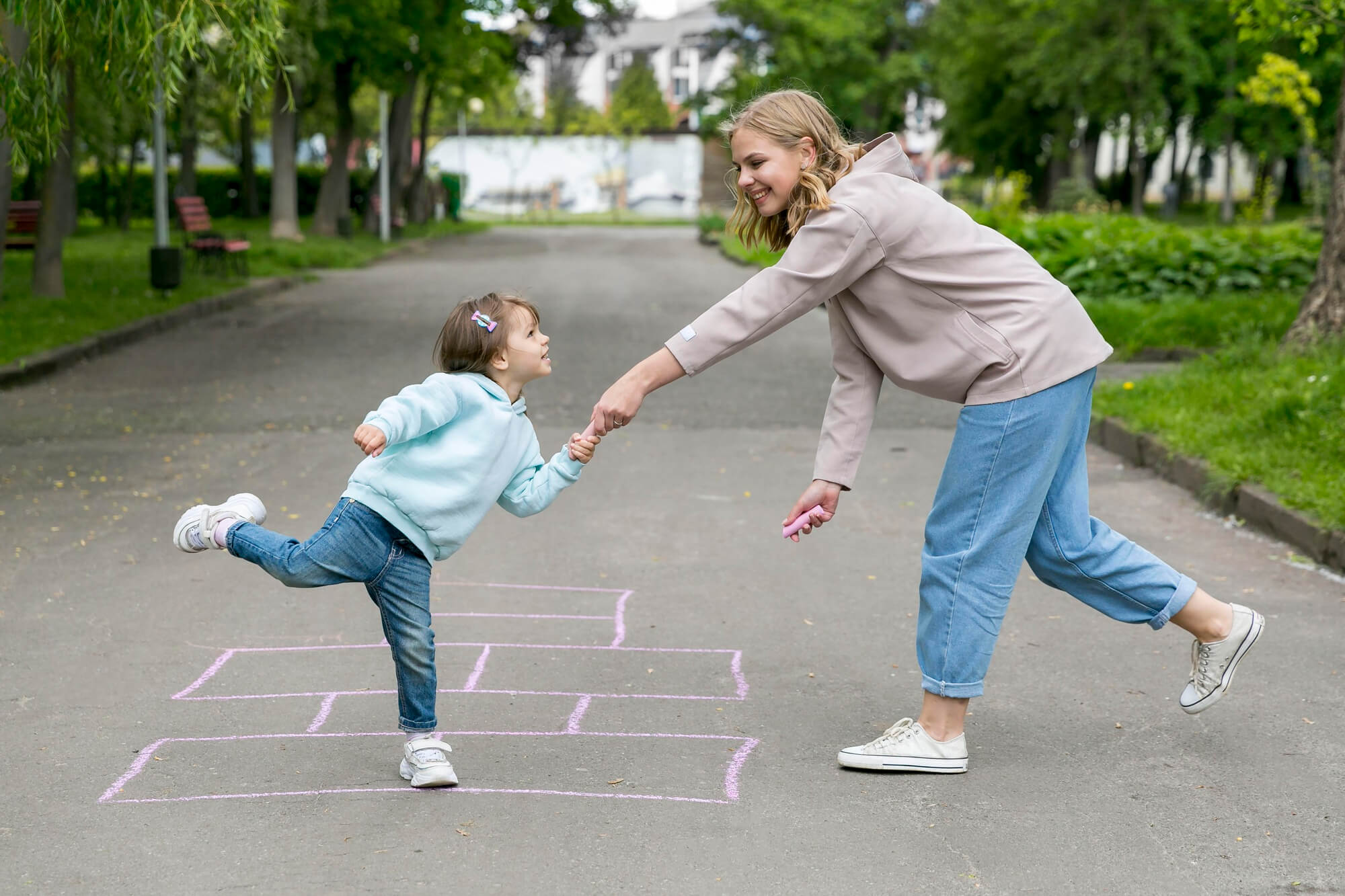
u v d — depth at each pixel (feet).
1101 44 111.75
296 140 99.40
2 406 31.27
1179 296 45.75
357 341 44.19
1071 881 9.38
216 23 27.71
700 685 13.82
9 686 13.56
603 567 18.69
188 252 75.66
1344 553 17.94
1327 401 23.98
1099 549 11.41
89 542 19.49
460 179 169.37
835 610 16.62
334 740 12.15
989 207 94.07
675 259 90.99
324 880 9.30
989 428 10.82
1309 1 31.50
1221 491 21.65
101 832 10.11
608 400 10.58
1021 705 13.19
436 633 15.60
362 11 88.53
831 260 10.55
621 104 227.40
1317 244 48.85
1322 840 10.04
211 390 33.91
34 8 24.06
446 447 10.61
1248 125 116.67
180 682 13.76
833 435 11.59
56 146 26.48
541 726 12.56
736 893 9.15
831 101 129.70
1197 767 11.53
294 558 10.40
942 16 131.34
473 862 9.60
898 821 10.38
